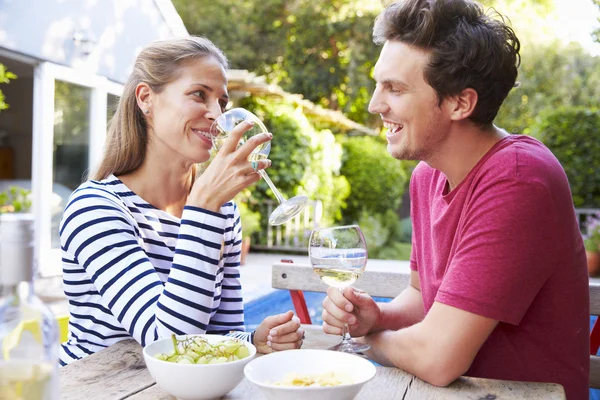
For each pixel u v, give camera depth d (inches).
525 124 501.0
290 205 55.9
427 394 37.9
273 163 329.1
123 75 244.8
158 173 58.7
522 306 43.7
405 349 43.2
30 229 25.8
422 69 48.1
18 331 25.5
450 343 41.6
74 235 49.9
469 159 50.4
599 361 63.8
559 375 47.4
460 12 48.3
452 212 50.4
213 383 33.8
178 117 56.0
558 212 45.3
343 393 31.6
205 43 59.0
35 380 25.4
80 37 218.1
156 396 35.6
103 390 36.6
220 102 60.1
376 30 51.5
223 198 45.9
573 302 47.3
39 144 204.7
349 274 50.5
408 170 454.6
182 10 530.3
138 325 45.1
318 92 531.5
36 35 200.1
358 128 459.5
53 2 206.7
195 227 45.1
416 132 49.8
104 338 52.6
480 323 42.1
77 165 221.1
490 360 47.8
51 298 193.9
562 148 313.4
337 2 519.2
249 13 527.5
